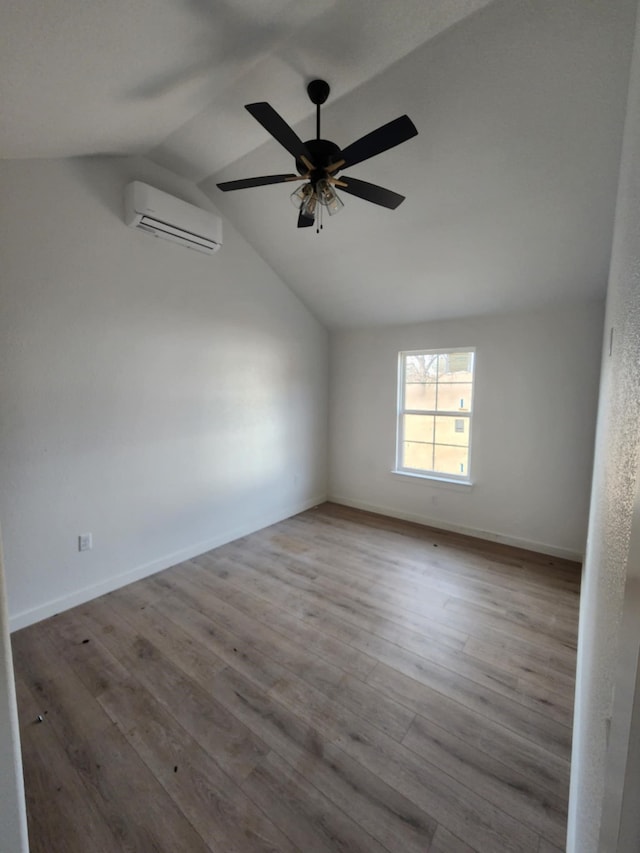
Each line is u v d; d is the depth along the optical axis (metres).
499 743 1.63
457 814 1.36
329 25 1.66
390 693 1.88
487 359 3.64
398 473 4.30
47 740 1.63
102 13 1.20
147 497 2.98
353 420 4.66
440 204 2.66
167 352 3.04
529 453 3.49
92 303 2.57
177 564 3.21
